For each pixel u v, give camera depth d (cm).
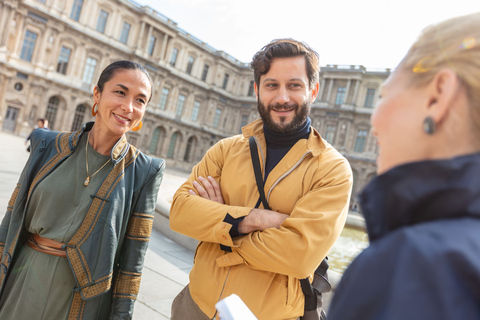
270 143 156
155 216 654
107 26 3834
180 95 4800
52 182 151
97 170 157
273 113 148
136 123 164
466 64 44
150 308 295
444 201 42
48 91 3453
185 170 5047
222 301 65
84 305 147
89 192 153
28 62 3319
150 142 4525
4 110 3197
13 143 2270
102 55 3834
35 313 143
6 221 162
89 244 148
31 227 150
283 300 134
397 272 38
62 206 150
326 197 136
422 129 47
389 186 48
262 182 148
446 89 45
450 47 46
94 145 160
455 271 35
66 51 3575
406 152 50
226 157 167
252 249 131
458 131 45
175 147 4888
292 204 144
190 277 153
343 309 42
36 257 149
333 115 4497
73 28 3531
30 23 3266
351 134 4434
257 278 135
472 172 41
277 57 146
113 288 161
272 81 147
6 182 775
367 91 4466
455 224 40
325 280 146
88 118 3844
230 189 155
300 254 126
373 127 57
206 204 148
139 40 4059
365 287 41
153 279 370
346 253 809
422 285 35
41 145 160
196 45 4781
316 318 144
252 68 159
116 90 154
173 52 4559
